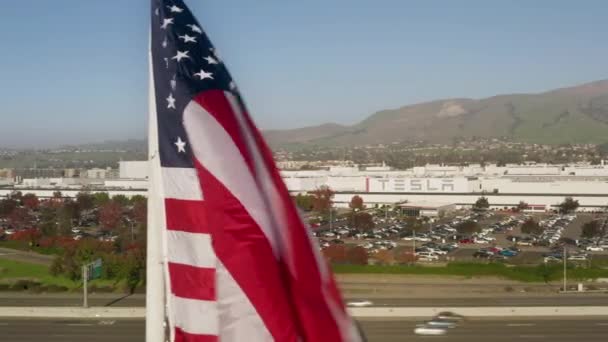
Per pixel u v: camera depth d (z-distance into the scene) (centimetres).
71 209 11169
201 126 877
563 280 6144
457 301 5175
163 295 906
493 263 6806
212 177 860
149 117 917
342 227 10281
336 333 875
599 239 8950
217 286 848
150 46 918
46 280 6316
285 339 834
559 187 12756
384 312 4691
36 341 4047
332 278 898
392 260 7181
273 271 845
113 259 6238
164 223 894
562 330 4262
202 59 909
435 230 9912
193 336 855
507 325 4419
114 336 4169
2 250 8144
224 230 850
